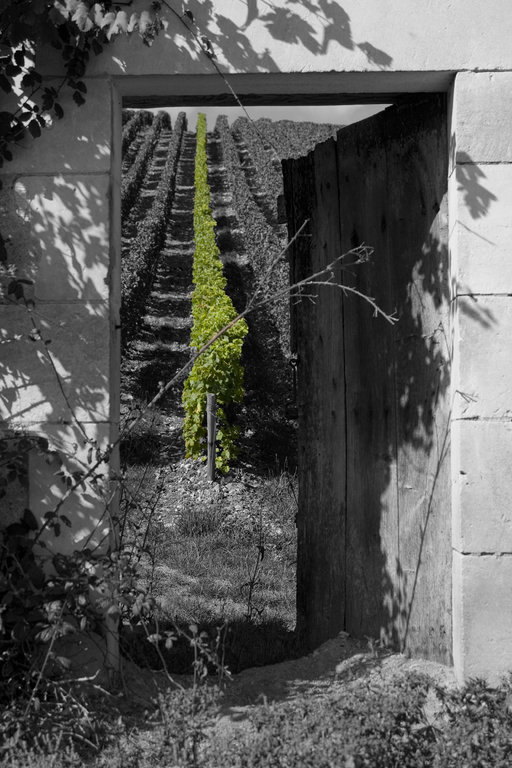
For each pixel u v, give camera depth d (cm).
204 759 279
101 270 344
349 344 429
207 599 570
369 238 416
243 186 2872
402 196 395
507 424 343
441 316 371
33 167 346
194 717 293
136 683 353
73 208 345
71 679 323
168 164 3447
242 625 478
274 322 1593
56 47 335
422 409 382
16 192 346
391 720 267
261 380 1326
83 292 345
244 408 1216
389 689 293
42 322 345
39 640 317
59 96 347
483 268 345
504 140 347
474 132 347
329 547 440
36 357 344
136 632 384
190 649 414
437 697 303
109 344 345
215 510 813
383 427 405
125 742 302
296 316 473
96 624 331
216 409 966
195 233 2330
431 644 373
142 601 314
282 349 1473
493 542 341
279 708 288
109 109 346
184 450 1045
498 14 348
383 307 407
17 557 334
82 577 324
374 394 412
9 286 337
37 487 340
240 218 2556
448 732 272
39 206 346
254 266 1958
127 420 357
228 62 344
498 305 345
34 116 344
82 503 341
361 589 415
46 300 345
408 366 391
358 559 418
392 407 400
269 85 360
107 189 346
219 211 2791
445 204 370
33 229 345
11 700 318
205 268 1680
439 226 372
